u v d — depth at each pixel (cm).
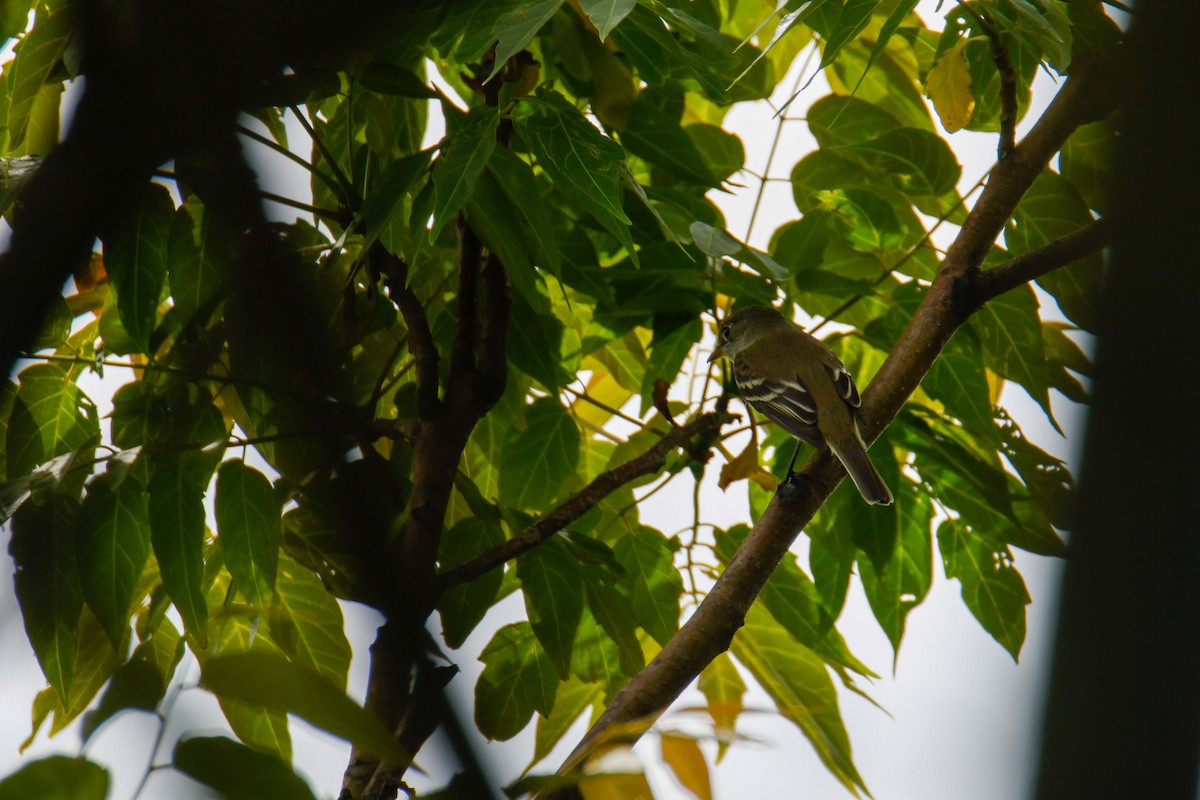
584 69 771
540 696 704
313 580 639
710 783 312
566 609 657
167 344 748
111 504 613
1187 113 462
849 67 947
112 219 613
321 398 621
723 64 827
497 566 643
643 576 764
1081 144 816
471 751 354
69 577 616
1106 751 381
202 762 296
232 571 602
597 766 319
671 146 770
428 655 525
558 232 770
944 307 726
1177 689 383
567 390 826
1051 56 689
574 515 659
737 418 761
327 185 681
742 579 623
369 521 599
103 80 508
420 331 678
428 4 656
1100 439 430
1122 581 401
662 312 798
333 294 691
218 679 291
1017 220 809
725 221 802
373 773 548
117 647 598
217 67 519
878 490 715
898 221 845
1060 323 863
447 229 777
